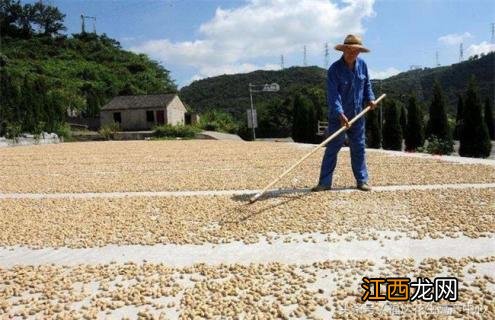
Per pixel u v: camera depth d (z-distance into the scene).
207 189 8.32
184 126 34.97
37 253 4.88
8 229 5.80
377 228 5.23
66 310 3.44
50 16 76.25
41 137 28.28
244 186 8.40
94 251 4.86
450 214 5.69
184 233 5.32
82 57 68.62
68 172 11.82
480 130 16.52
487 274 3.81
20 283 3.98
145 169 11.98
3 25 71.94
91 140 33.69
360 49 6.60
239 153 16.30
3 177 11.16
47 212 6.76
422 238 4.85
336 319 3.16
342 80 6.80
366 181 7.27
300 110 28.08
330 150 7.14
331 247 4.66
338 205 6.27
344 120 6.69
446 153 17.66
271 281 3.84
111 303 3.49
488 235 4.88
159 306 3.43
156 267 4.25
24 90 28.27
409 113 20.23
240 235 5.14
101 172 11.60
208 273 4.05
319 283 3.76
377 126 23.27
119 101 41.78
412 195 6.83
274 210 6.10
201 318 3.23
